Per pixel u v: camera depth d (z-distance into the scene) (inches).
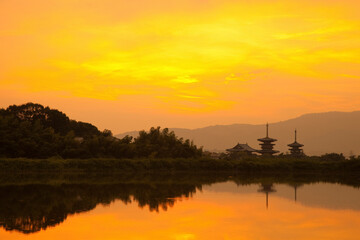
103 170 3068.4
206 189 2018.9
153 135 3663.9
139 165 3196.4
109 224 1123.9
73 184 2190.0
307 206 1482.5
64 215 1259.2
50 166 2896.2
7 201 1544.0
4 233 1008.2
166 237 976.9
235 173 3272.6
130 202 1539.1
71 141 3262.8
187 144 3624.5
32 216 1239.5
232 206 1464.1
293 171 3408.0
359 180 2736.2
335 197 1748.3
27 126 3260.3
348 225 1140.5
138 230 1050.1
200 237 981.2
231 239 966.4
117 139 3710.6
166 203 1523.1
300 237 995.9
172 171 3284.9
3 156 2933.1
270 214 1304.1
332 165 3373.5
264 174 3238.2
